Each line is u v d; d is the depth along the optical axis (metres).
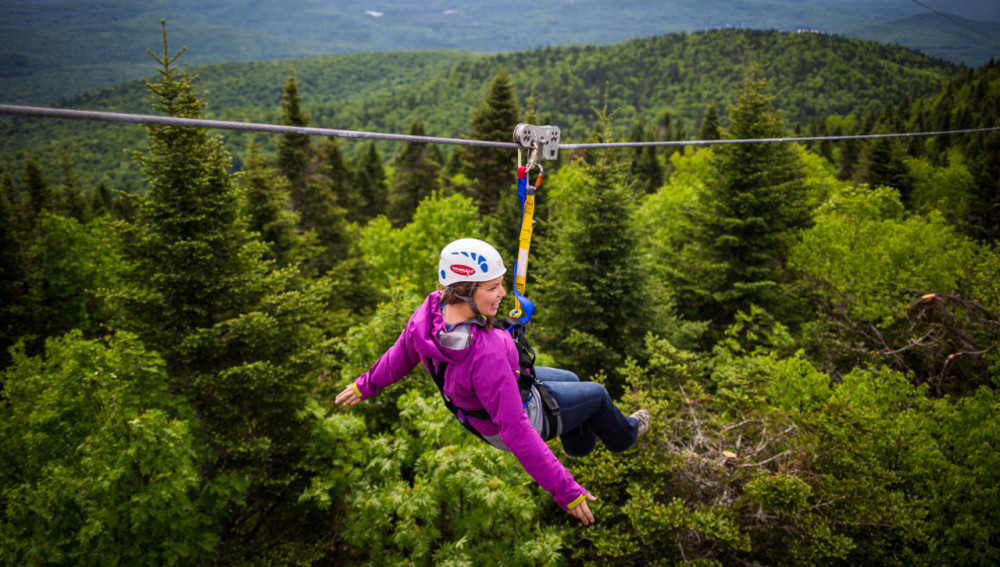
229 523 11.88
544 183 24.58
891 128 96.62
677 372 10.90
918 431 9.76
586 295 15.12
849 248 21.20
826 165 64.75
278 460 11.59
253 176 20.39
